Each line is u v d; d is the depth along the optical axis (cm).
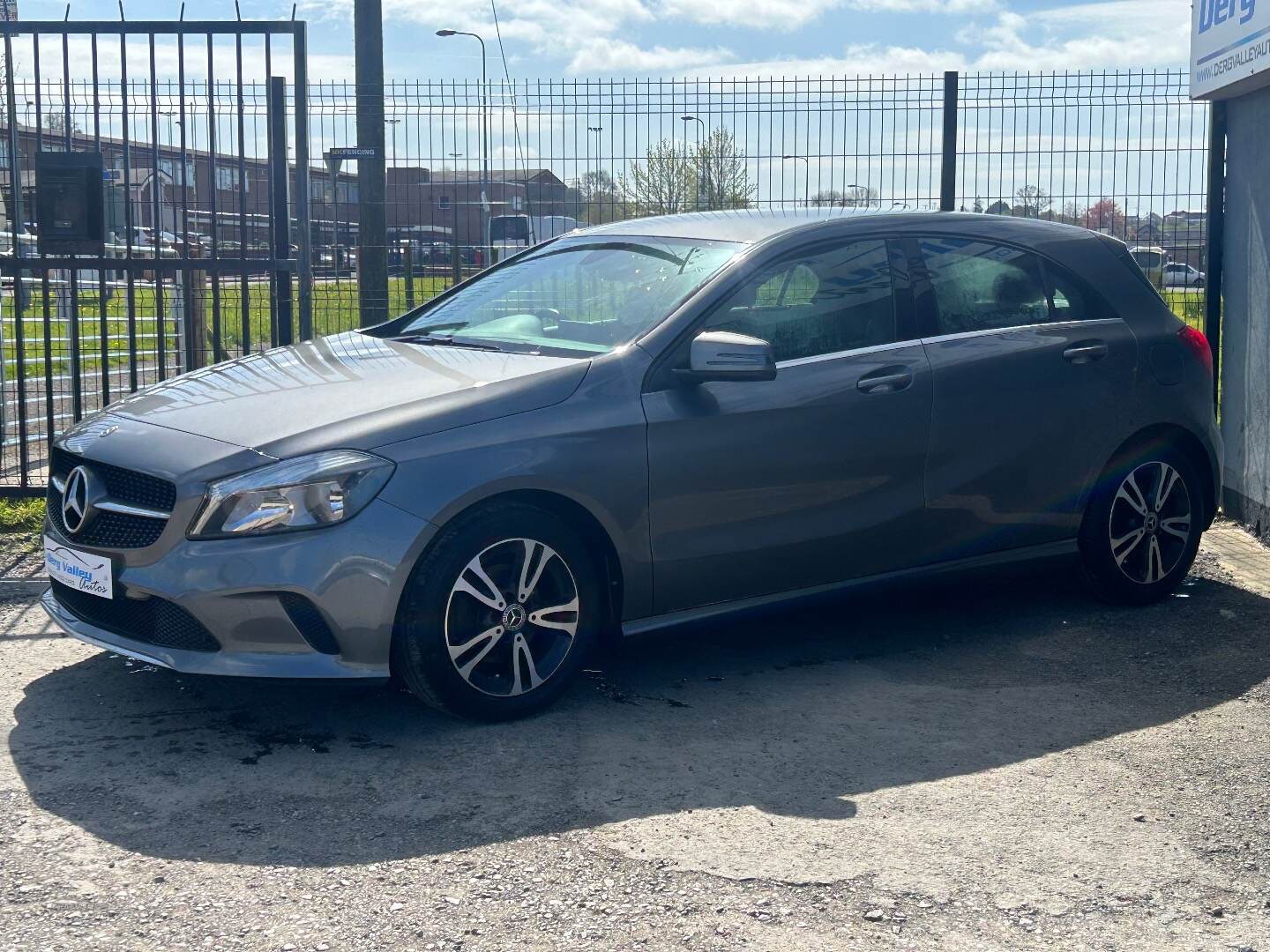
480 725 440
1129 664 518
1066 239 579
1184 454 593
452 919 312
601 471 443
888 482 510
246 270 741
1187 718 459
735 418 471
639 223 564
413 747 421
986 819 374
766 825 367
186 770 400
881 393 504
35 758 407
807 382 489
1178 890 333
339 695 468
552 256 562
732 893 327
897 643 542
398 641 421
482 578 427
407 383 450
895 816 375
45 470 859
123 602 427
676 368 468
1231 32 707
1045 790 396
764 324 491
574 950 299
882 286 523
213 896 322
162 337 737
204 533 405
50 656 509
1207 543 715
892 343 516
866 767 411
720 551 474
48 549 461
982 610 589
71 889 325
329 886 329
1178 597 610
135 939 301
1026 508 549
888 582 522
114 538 428
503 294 540
